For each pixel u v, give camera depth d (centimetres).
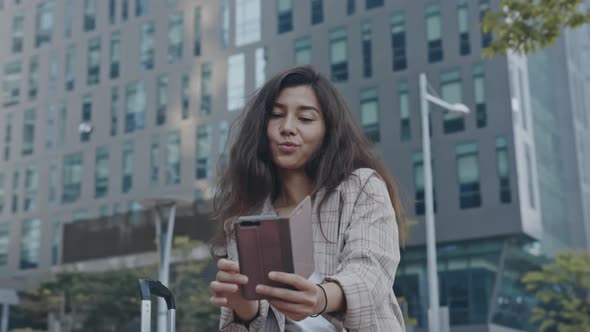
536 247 2300
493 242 2217
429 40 2356
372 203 159
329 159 166
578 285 1978
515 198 2194
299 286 126
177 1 2839
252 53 2631
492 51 732
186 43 2786
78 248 2844
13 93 3141
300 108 169
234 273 129
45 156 3016
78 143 2950
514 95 2272
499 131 2233
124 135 2856
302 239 133
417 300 2262
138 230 2730
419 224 2284
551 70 2625
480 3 2300
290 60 2547
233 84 2653
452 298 2247
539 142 2412
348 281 138
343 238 159
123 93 2891
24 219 3008
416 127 2323
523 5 714
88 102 2967
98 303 2516
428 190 1424
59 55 3075
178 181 2694
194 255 2345
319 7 2533
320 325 153
